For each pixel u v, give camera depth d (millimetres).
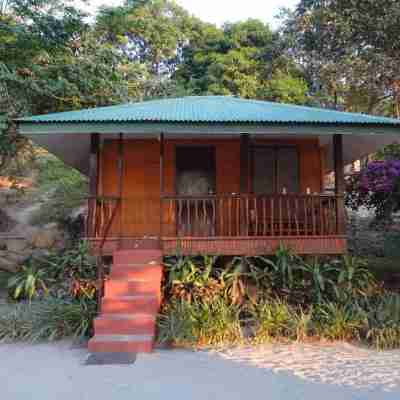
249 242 8609
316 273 7930
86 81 13523
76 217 16766
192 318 7148
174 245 8609
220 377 5410
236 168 10633
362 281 8125
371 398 4688
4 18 13680
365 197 12531
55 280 8617
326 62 17625
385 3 14375
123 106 10102
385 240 15375
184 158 10648
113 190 10555
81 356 6383
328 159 12945
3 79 11773
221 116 8570
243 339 7113
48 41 13609
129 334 6879
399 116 17422
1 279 12891
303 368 5750
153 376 5465
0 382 5352
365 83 15852
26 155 16984
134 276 8047
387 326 7008
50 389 5078
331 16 15883
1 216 17578
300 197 8789
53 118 8250
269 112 9227
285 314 7348
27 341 7223
